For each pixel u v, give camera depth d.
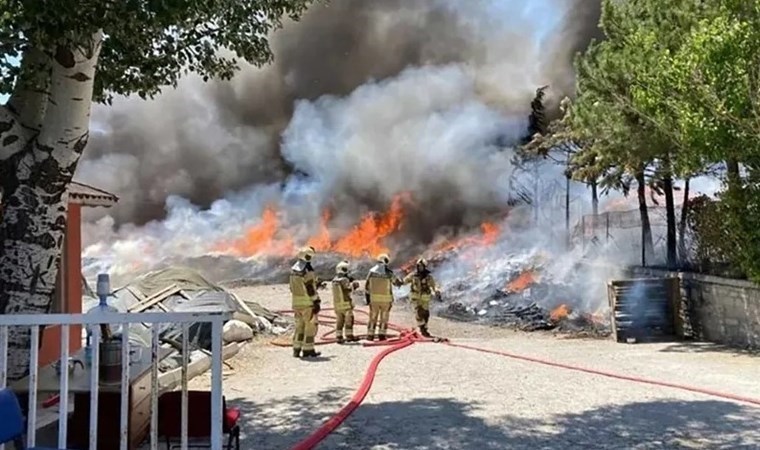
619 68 10.38
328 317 15.83
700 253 11.53
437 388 7.37
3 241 5.06
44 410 4.97
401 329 13.33
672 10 9.91
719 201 10.23
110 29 4.68
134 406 4.11
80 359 4.46
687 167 9.69
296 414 6.19
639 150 10.91
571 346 11.11
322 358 9.89
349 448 5.00
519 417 5.89
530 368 8.73
